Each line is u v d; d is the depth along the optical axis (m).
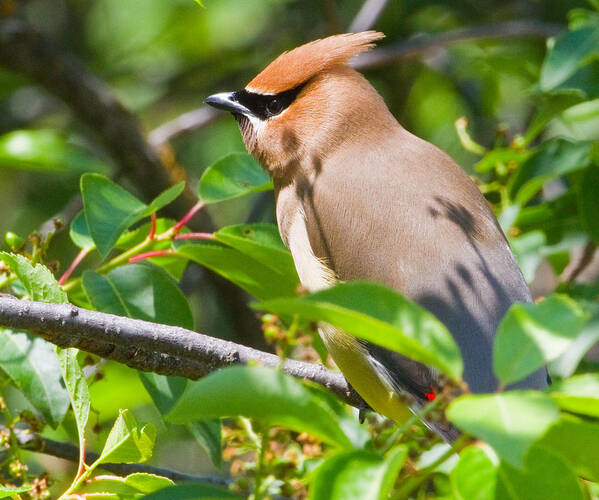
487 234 8.58
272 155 9.81
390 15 15.15
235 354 7.53
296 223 9.41
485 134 14.55
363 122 9.67
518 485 4.82
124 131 13.52
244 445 7.41
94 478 6.55
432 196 8.77
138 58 16.25
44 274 7.19
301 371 8.79
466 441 5.17
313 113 9.78
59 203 14.56
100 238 7.86
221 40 16.25
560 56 9.36
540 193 11.78
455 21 15.31
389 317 4.91
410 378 8.22
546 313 4.91
